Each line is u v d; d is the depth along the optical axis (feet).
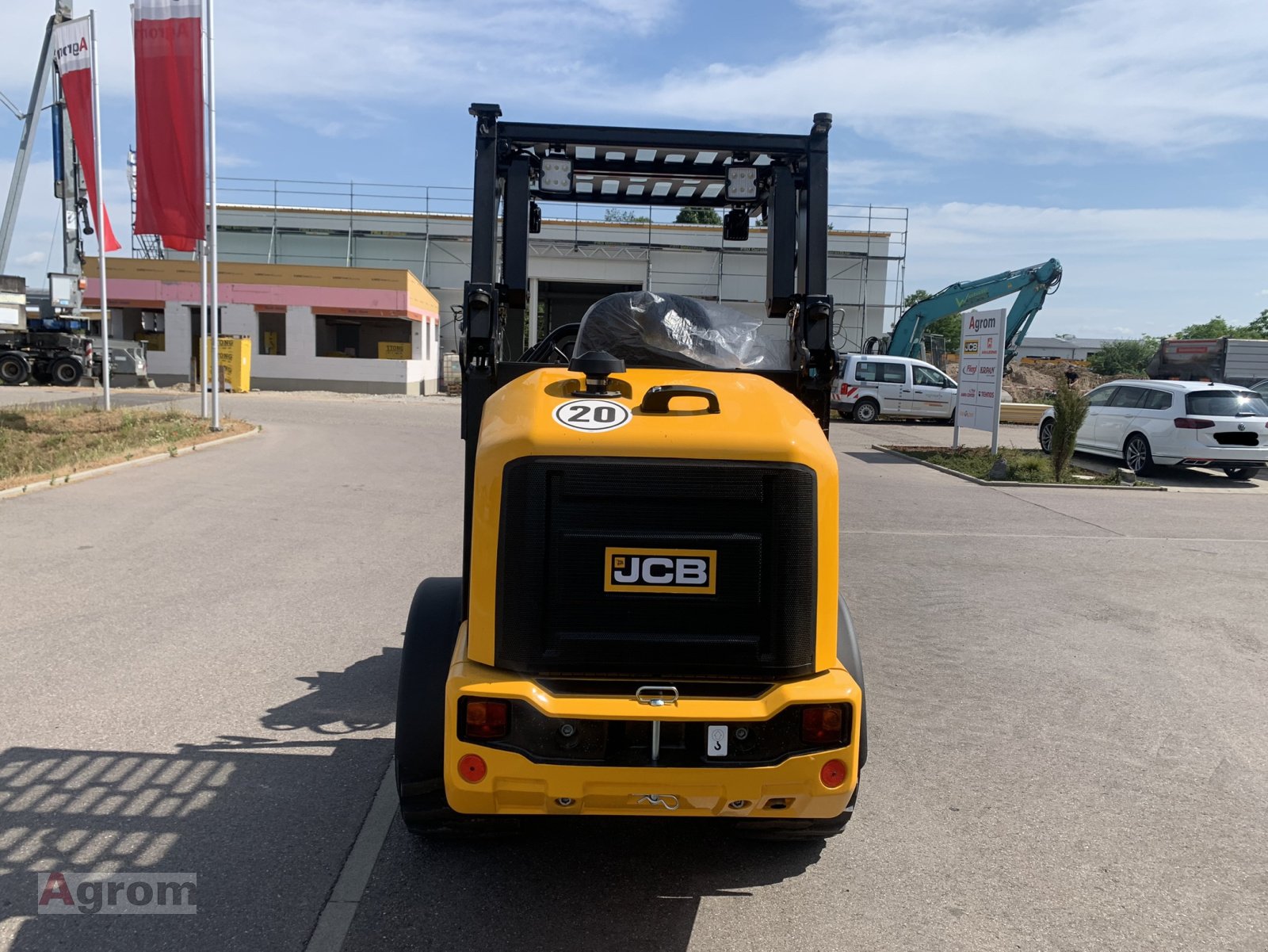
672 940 10.59
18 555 26.40
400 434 61.21
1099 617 24.66
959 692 18.93
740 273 122.31
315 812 13.09
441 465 47.39
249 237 136.56
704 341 13.05
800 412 10.94
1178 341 104.01
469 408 12.35
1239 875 12.29
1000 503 43.75
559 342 15.48
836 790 9.75
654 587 9.82
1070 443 52.01
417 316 111.65
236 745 15.08
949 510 41.22
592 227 121.70
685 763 9.52
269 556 27.55
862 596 26.20
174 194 54.75
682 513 9.82
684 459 9.78
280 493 37.70
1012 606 25.55
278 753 14.85
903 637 22.58
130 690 17.16
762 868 12.20
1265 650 22.12
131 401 79.46
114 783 13.69
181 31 52.75
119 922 10.50
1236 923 11.21
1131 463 57.21
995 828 13.42
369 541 30.01
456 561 27.71
